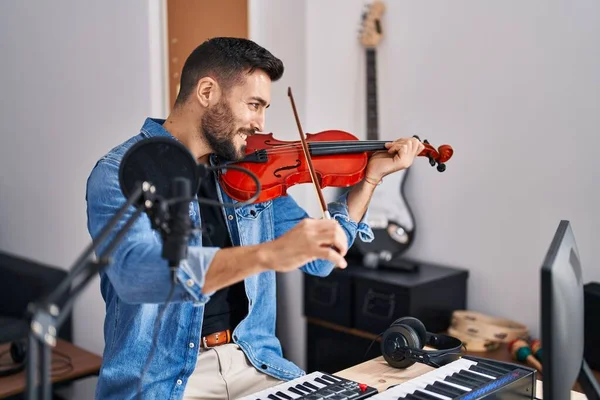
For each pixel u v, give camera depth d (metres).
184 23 3.05
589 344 2.44
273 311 1.87
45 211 3.71
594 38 2.58
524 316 2.84
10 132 3.93
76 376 2.72
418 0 3.11
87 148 3.39
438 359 1.58
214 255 1.23
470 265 3.02
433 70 3.08
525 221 2.82
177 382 1.60
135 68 3.07
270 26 3.20
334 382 1.43
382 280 2.81
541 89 2.74
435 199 3.12
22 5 3.71
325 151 1.87
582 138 2.63
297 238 1.18
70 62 3.44
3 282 3.56
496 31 2.86
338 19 3.19
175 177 1.09
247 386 1.73
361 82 3.30
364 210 1.86
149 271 1.24
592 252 2.63
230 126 1.62
